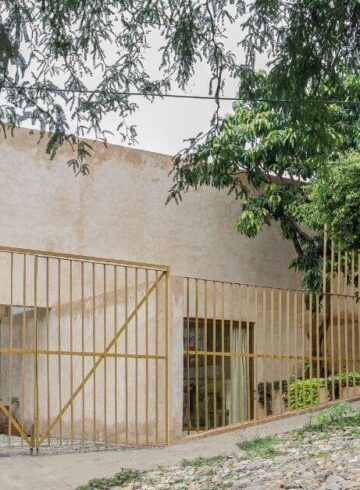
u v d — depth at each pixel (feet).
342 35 22.20
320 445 28.19
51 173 45.52
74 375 40.01
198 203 49.98
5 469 27.40
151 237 48.21
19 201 44.32
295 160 45.91
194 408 44.62
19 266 43.93
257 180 47.44
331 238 38.83
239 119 47.50
